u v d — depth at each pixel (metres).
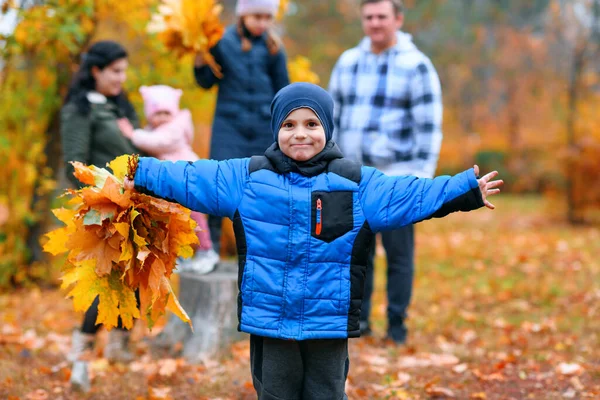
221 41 4.91
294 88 2.86
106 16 7.56
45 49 6.96
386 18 4.91
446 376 4.38
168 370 4.24
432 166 4.90
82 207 2.76
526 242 10.66
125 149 4.41
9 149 7.36
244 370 4.35
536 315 6.25
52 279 7.94
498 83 24.14
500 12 24.91
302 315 2.75
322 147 2.85
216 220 5.14
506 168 21.02
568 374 4.32
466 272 8.62
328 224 2.75
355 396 3.95
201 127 9.02
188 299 4.84
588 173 12.62
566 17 17.11
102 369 4.34
